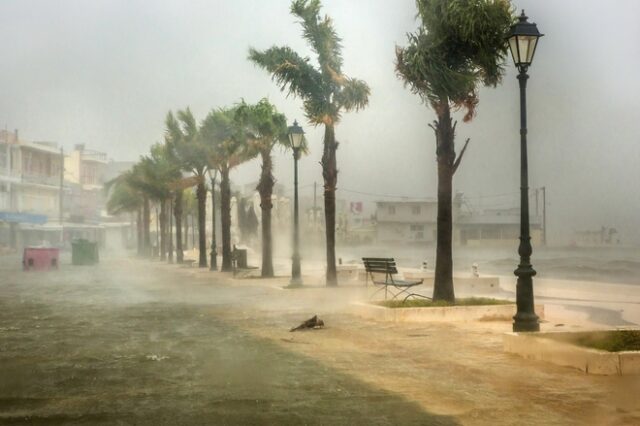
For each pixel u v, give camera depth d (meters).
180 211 52.56
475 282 21.75
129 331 12.88
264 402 6.86
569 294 18.98
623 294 19.06
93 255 48.88
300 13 23.31
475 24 14.38
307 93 23.48
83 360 9.53
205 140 37.19
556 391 7.28
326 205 23.94
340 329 12.80
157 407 6.68
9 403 6.91
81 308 17.80
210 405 6.74
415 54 14.71
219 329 13.11
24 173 82.06
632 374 8.20
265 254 30.44
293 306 18.02
